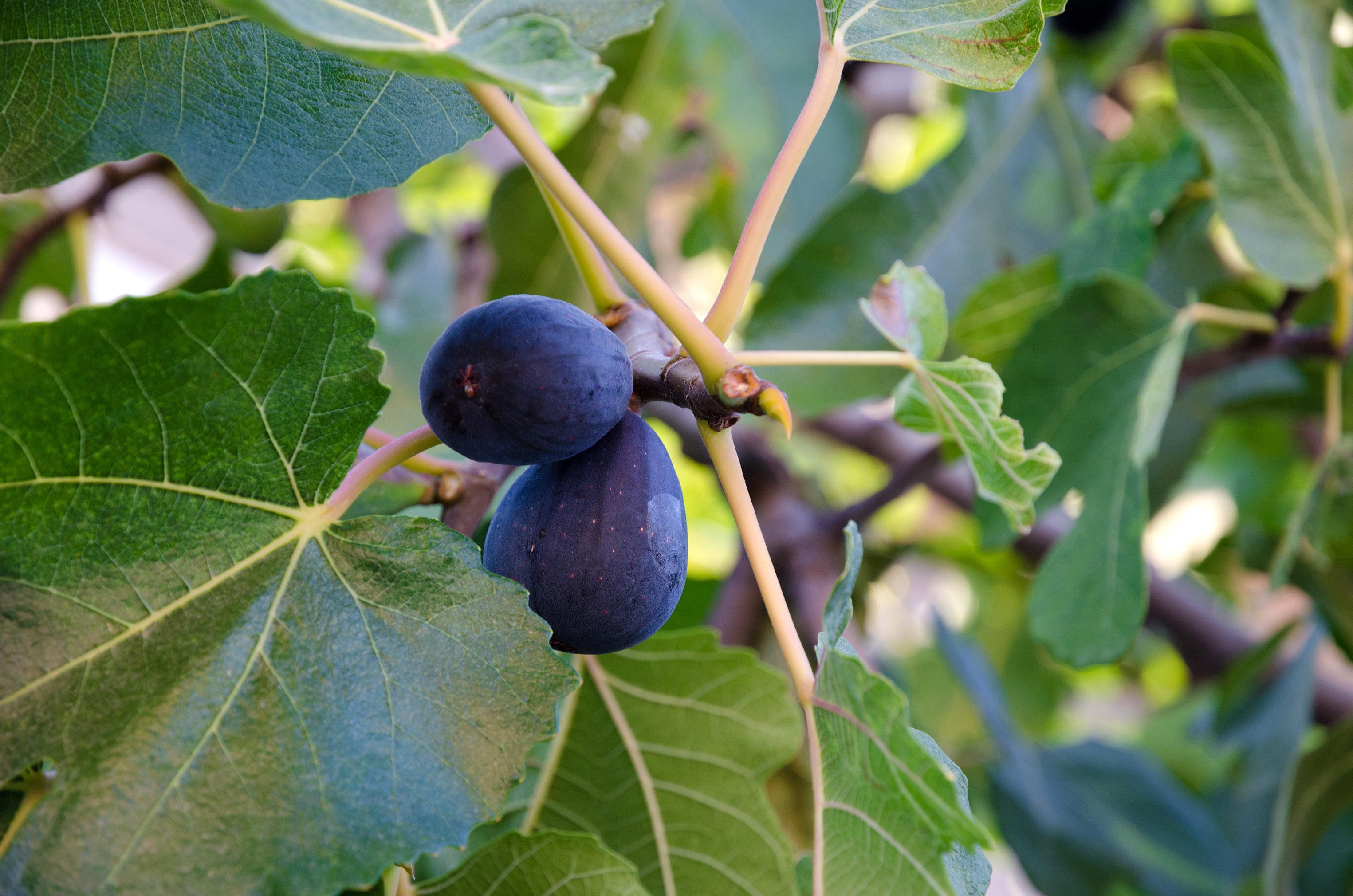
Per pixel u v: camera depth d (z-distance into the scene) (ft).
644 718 1.65
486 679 1.29
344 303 1.24
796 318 2.28
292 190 1.40
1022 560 3.29
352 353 1.26
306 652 1.28
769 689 1.64
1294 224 1.94
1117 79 3.00
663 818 1.66
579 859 1.42
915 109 3.34
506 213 2.42
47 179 1.37
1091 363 1.93
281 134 1.40
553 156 1.21
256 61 1.40
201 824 1.24
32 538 1.23
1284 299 1.99
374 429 1.49
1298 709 2.68
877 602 4.01
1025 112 2.49
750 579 2.59
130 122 1.38
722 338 1.30
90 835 1.22
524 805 1.66
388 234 3.10
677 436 2.87
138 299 1.19
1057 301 1.93
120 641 1.25
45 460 1.21
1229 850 2.97
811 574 2.63
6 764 1.21
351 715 1.27
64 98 1.37
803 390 2.24
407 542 1.30
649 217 2.52
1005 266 2.43
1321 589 2.39
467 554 1.30
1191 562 3.04
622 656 1.63
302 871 1.24
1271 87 1.89
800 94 2.44
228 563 1.28
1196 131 1.93
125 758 1.24
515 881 1.42
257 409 1.25
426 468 1.50
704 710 1.65
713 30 2.41
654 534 1.30
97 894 1.21
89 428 1.22
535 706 1.29
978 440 1.43
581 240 1.43
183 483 1.25
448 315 2.87
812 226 2.44
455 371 1.25
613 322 1.42
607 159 2.48
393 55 1.11
